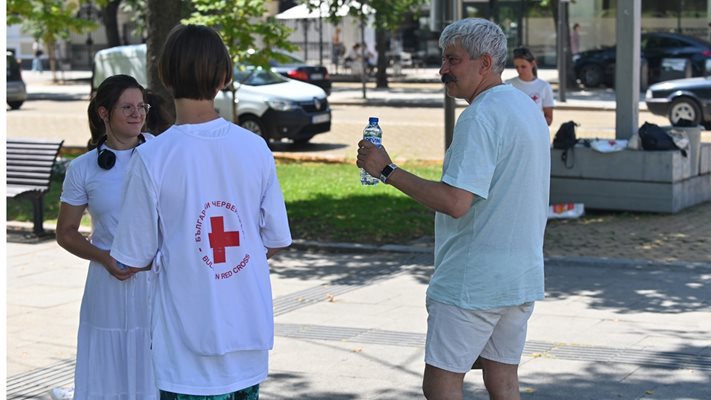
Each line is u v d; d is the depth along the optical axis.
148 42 12.93
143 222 3.66
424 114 26.27
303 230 11.25
